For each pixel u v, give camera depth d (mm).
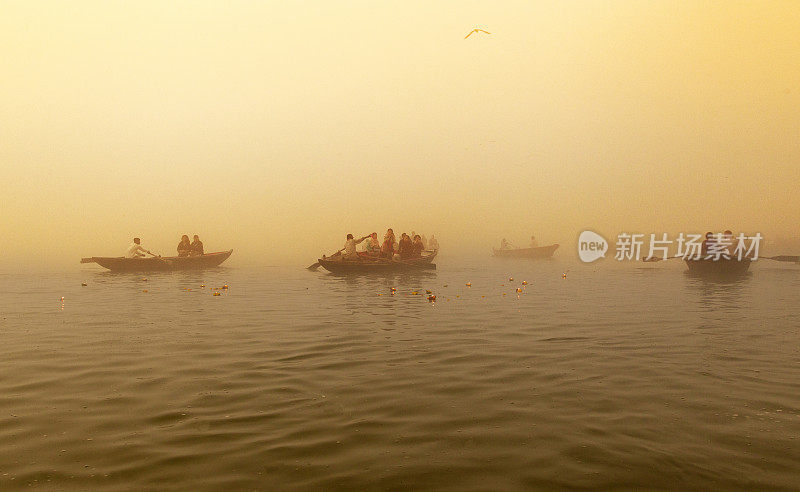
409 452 3506
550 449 3529
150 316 9352
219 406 4434
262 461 3375
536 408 4348
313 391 4844
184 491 2998
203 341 7105
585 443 3621
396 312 9742
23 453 3502
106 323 8602
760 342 6910
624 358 6043
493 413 4238
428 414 4227
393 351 6453
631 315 9289
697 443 3602
